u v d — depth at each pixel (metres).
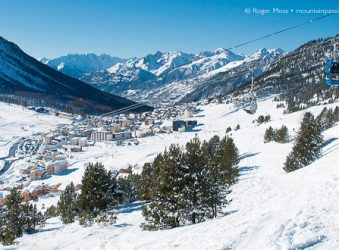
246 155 99.81
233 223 20.95
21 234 41.88
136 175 65.50
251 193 39.25
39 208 92.94
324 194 23.19
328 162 39.56
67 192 52.72
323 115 137.62
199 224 24.17
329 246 14.44
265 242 15.81
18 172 170.75
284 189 34.34
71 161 186.38
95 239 29.59
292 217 19.00
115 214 47.62
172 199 32.56
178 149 34.06
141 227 33.69
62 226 43.19
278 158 87.19
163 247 19.72
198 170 33.19
